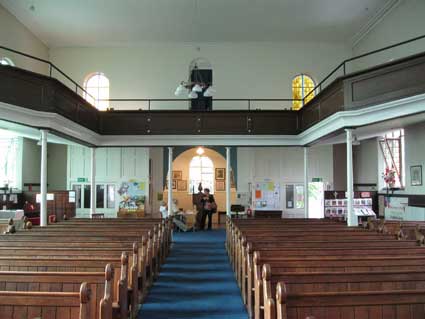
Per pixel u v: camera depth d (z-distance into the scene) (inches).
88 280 142.0
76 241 247.4
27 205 545.3
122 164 611.2
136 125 523.8
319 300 111.4
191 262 359.3
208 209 622.8
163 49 636.1
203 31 585.9
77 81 626.5
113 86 626.8
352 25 561.9
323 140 469.1
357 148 667.4
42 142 376.8
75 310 113.0
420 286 141.6
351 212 370.6
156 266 299.3
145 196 606.9
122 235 281.3
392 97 318.0
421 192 452.8
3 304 114.3
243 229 298.4
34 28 561.3
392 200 526.3
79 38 602.2
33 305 113.7
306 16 534.3
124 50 633.6
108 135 520.4
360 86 347.3
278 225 336.8
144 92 628.4
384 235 264.2
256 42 631.2
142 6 503.5
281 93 633.6
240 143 522.3
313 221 376.8
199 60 641.0
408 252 197.8
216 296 249.3
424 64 296.0
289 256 191.3
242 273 243.6
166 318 208.8
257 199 624.1
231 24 561.0
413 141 470.6
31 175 588.7
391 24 505.7
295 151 632.4
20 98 342.3
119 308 163.3
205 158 784.9
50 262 172.2
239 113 524.4
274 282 135.6
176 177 775.1
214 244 466.9
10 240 249.0
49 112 363.6
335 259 165.9
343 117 362.6
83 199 606.2
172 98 628.4
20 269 171.6
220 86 631.8
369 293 113.3
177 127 522.3
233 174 677.3
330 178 627.5
